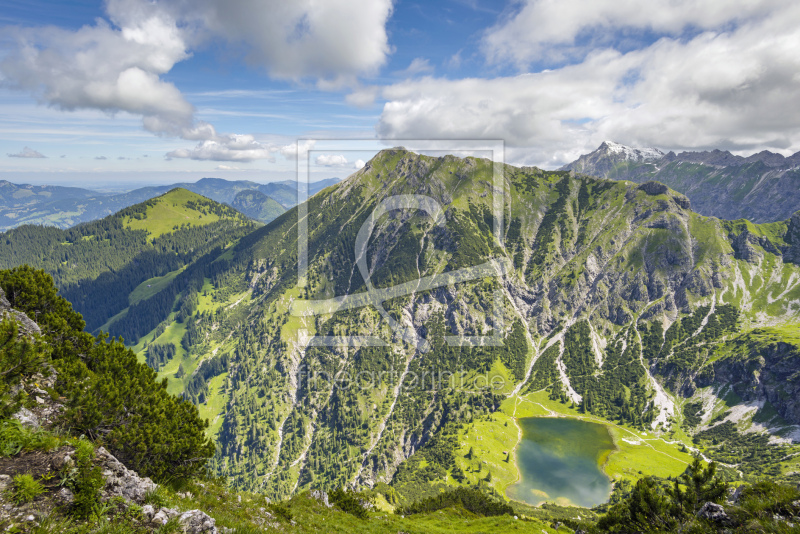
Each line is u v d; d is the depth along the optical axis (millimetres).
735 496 20281
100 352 24578
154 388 24078
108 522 10625
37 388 17516
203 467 22656
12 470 10547
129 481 13086
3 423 12078
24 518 9484
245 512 19938
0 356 15836
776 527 15461
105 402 18688
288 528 20531
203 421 23984
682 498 22969
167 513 12492
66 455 11562
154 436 19109
